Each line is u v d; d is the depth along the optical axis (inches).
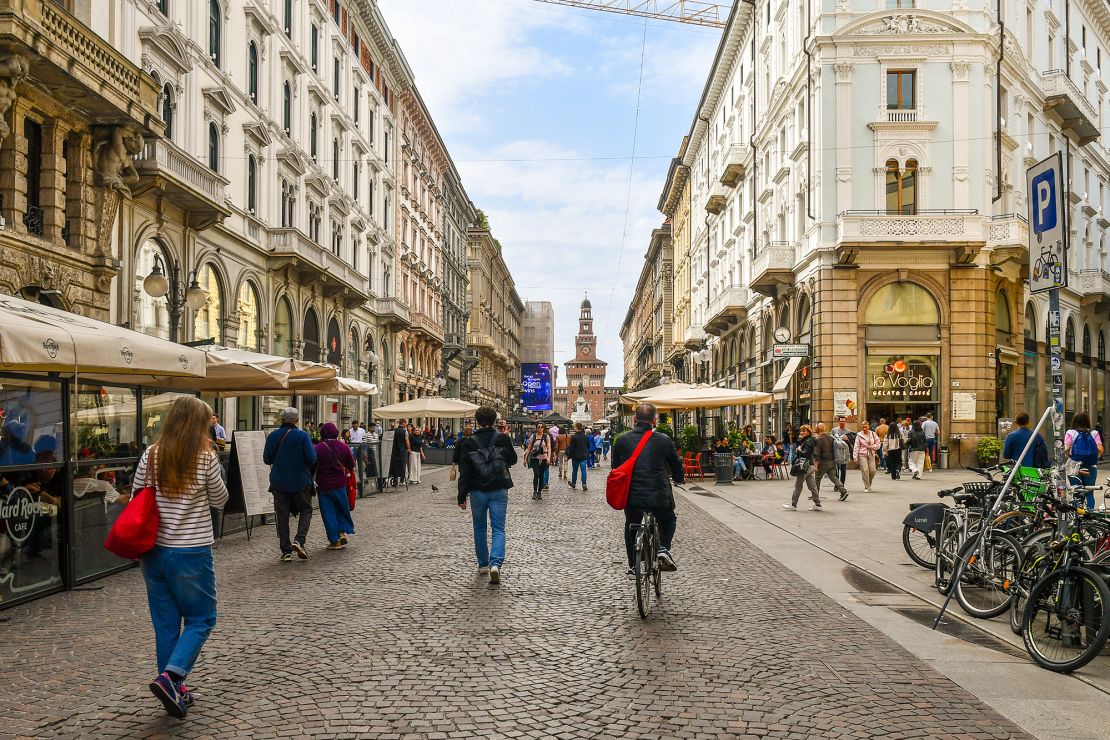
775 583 366.9
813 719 197.0
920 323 1137.4
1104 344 1850.4
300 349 1279.5
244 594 340.2
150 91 745.0
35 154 673.6
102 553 391.5
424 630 279.6
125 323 746.2
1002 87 1231.5
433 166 2485.2
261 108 1149.1
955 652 256.2
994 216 1176.2
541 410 3543.3
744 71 1729.8
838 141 1145.4
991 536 309.7
